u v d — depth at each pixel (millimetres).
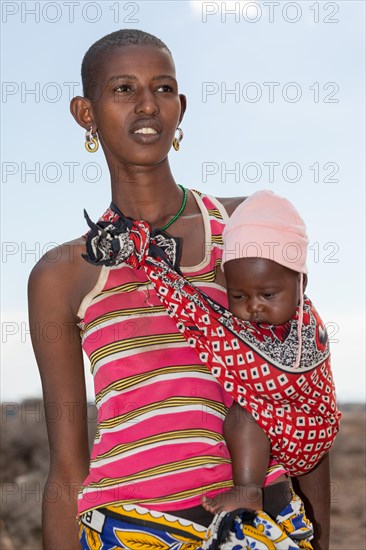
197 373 3908
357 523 15023
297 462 4016
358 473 18703
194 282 4074
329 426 4008
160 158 4137
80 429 4230
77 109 4320
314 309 4102
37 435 19031
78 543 4215
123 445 3840
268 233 3961
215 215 4281
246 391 3883
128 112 4086
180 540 3717
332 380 4055
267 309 3949
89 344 4020
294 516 3873
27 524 14211
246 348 3891
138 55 4098
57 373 4172
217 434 3885
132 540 3738
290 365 3887
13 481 17188
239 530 3627
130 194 4234
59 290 4109
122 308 3980
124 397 3883
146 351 3916
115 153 4176
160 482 3760
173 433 3816
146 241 3986
